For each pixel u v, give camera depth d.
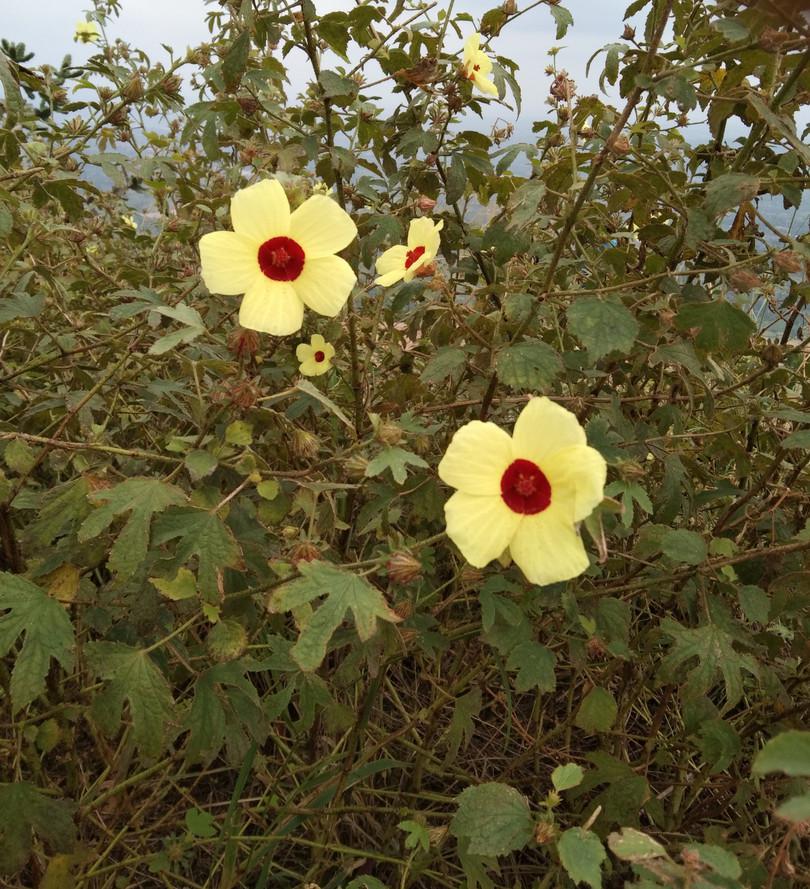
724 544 0.56
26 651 0.46
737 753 0.54
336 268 0.53
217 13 0.82
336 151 0.69
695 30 0.63
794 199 0.65
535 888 0.64
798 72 0.53
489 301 0.75
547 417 0.43
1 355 0.69
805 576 0.57
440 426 0.67
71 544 0.54
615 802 0.59
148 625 0.54
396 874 0.68
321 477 0.60
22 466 0.53
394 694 0.78
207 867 0.72
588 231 0.79
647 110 0.77
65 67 0.88
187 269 0.89
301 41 0.70
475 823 0.43
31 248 0.75
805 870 0.54
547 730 0.84
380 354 0.86
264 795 0.71
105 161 0.72
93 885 0.65
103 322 0.75
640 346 0.66
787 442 0.55
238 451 0.55
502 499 0.44
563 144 0.85
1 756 0.59
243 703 0.55
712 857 0.36
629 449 0.65
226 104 0.72
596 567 0.56
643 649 0.70
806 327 0.85
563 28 0.76
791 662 0.66
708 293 0.69
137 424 0.75
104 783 0.66
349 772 0.62
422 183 0.83
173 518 0.49
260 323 0.52
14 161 0.69
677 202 0.61
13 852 0.50
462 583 0.59
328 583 0.44
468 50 0.72
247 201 0.52
